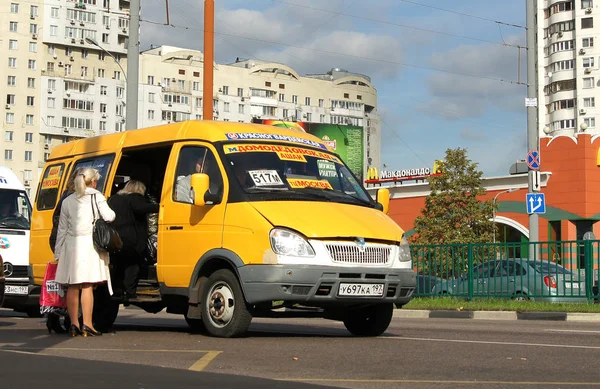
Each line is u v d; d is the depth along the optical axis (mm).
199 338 10273
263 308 10102
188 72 133375
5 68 116688
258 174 10578
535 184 27938
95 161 12766
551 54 113250
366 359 8273
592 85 109312
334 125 81938
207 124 11203
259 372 7363
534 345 9672
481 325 14875
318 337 10664
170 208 11055
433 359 8312
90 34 121625
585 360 8305
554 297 19047
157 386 6344
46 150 119062
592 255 18703
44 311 11102
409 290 10570
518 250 19781
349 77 150750
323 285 9773
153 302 11492
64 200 10641
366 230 10195
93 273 10492
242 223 10086
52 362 7641
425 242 42344
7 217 17625
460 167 42250
